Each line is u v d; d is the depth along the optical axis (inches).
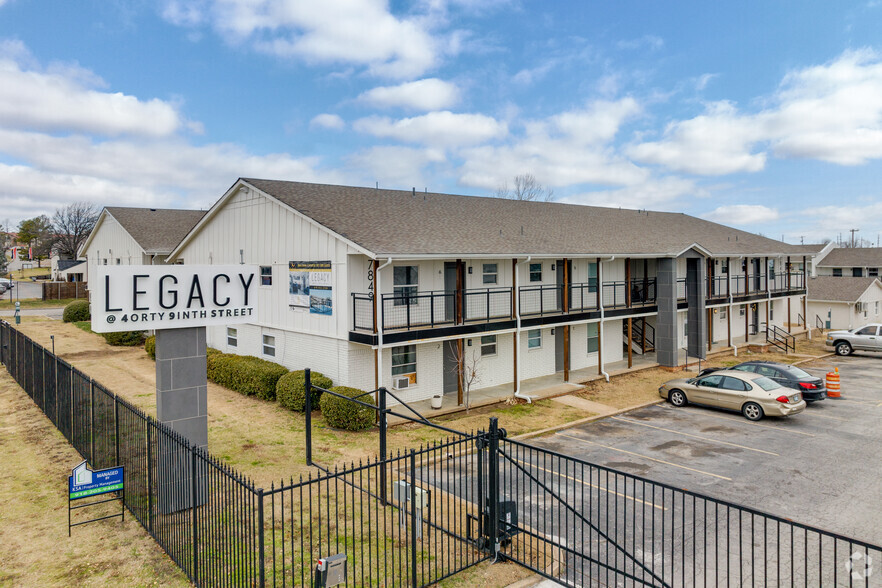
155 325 413.1
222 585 296.0
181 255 1064.8
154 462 381.7
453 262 796.0
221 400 753.6
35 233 4249.5
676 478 505.0
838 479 501.4
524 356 888.3
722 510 432.8
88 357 1018.7
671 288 991.0
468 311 801.6
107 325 393.4
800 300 1616.6
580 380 885.2
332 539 361.1
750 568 344.5
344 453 552.4
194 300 431.8
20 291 2417.6
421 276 750.5
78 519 392.8
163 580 315.3
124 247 1346.0
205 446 436.1
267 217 820.6
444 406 731.4
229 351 967.0
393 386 722.2
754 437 630.5
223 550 332.8
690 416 723.4
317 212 749.3
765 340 1322.6
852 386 915.4
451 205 979.9
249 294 461.1
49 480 459.2
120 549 351.3
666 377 935.0
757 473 517.0
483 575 331.9
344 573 275.4
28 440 559.2
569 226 1045.8
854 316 1550.2
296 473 491.5
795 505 445.7
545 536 387.5
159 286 415.8
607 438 628.7
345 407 614.9
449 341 795.4
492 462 353.7
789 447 594.2
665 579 331.9
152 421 365.1
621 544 374.9
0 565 329.4
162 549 350.9
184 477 350.9
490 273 832.9
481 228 861.2
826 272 2101.4
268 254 826.8
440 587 315.9
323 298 719.1
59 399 580.7
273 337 832.3
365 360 703.1
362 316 690.8
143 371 904.3
